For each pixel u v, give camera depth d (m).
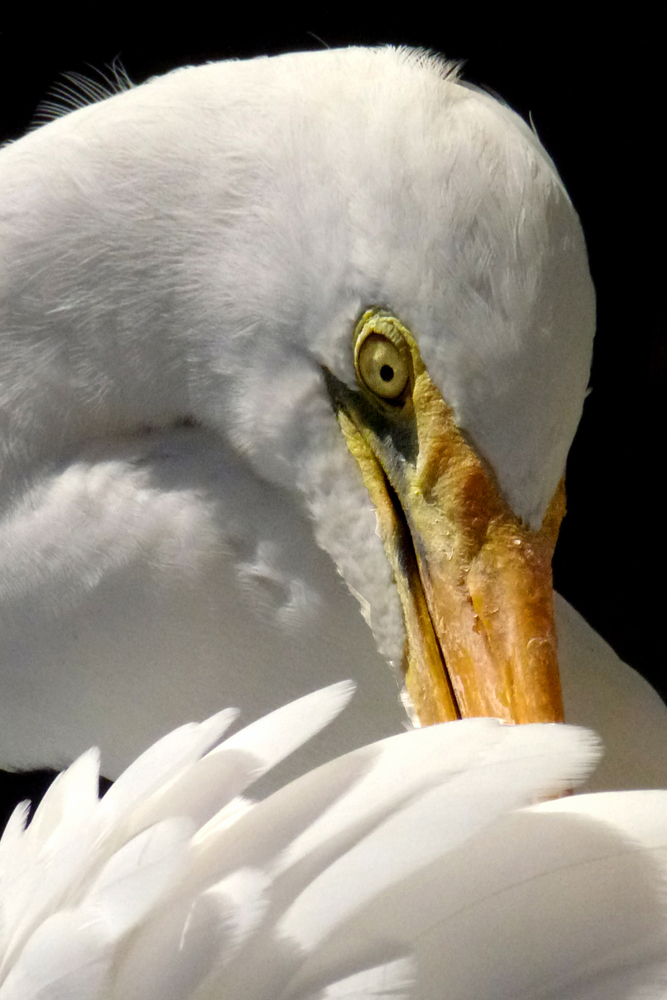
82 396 2.02
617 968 1.92
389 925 1.93
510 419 1.98
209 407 2.01
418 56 2.00
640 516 3.35
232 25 3.07
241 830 1.94
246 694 2.03
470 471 1.98
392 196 1.98
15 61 3.06
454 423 1.98
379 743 1.94
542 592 1.99
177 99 2.00
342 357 1.99
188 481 2.02
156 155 2.00
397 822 1.93
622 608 3.17
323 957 1.93
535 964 1.92
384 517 2.00
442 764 1.93
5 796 2.85
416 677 2.00
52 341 2.01
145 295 2.01
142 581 2.02
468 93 1.99
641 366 3.42
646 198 3.36
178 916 1.93
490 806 1.92
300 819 1.93
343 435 2.00
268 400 2.00
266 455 2.01
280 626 2.02
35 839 1.96
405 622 2.00
